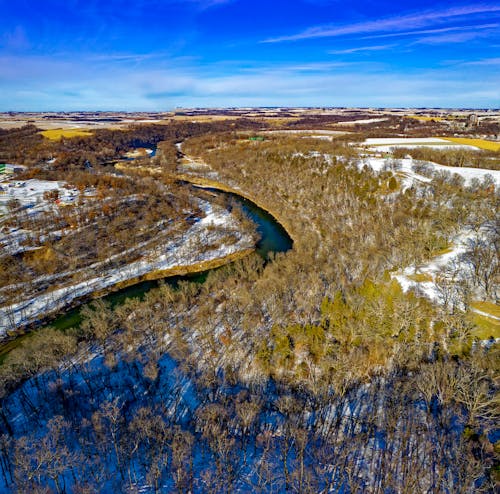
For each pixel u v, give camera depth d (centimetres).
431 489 4441
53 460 4781
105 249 11525
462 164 14612
